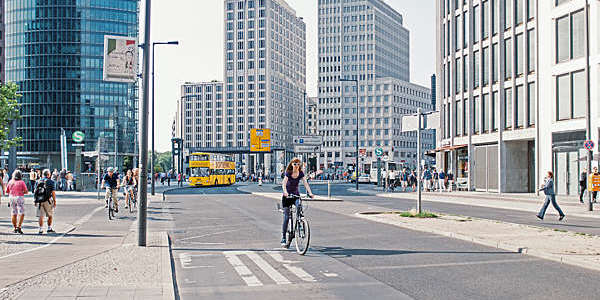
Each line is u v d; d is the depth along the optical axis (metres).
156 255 10.68
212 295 7.51
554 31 35.69
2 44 101.75
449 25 51.41
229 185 73.44
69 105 128.62
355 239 13.73
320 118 170.50
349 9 169.38
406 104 171.00
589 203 24.00
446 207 26.78
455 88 50.16
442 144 52.50
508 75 42.22
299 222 11.31
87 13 130.00
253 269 9.52
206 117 195.88
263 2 182.75
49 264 9.84
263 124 182.38
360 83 167.00
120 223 18.72
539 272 9.13
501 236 13.48
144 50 12.45
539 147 37.97
